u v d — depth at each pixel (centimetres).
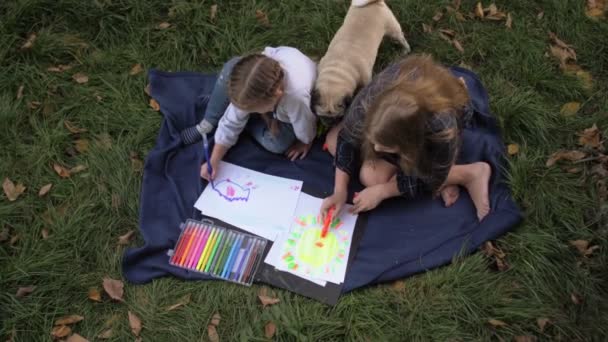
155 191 236
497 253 214
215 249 219
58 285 213
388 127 162
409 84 170
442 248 216
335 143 237
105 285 210
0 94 265
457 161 237
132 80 273
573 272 210
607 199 226
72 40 285
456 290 207
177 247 220
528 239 216
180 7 291
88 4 290
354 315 203
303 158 246
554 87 264
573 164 239
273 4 294
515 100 255
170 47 282
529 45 277
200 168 242
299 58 217
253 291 211
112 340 202
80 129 257
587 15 289
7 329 203
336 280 210
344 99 207
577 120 253
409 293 208
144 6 291
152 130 256
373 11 239
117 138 255
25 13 284
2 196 234
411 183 214
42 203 235
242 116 219
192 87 271
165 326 204
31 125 258
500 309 202
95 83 273
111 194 237
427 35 284
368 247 220
